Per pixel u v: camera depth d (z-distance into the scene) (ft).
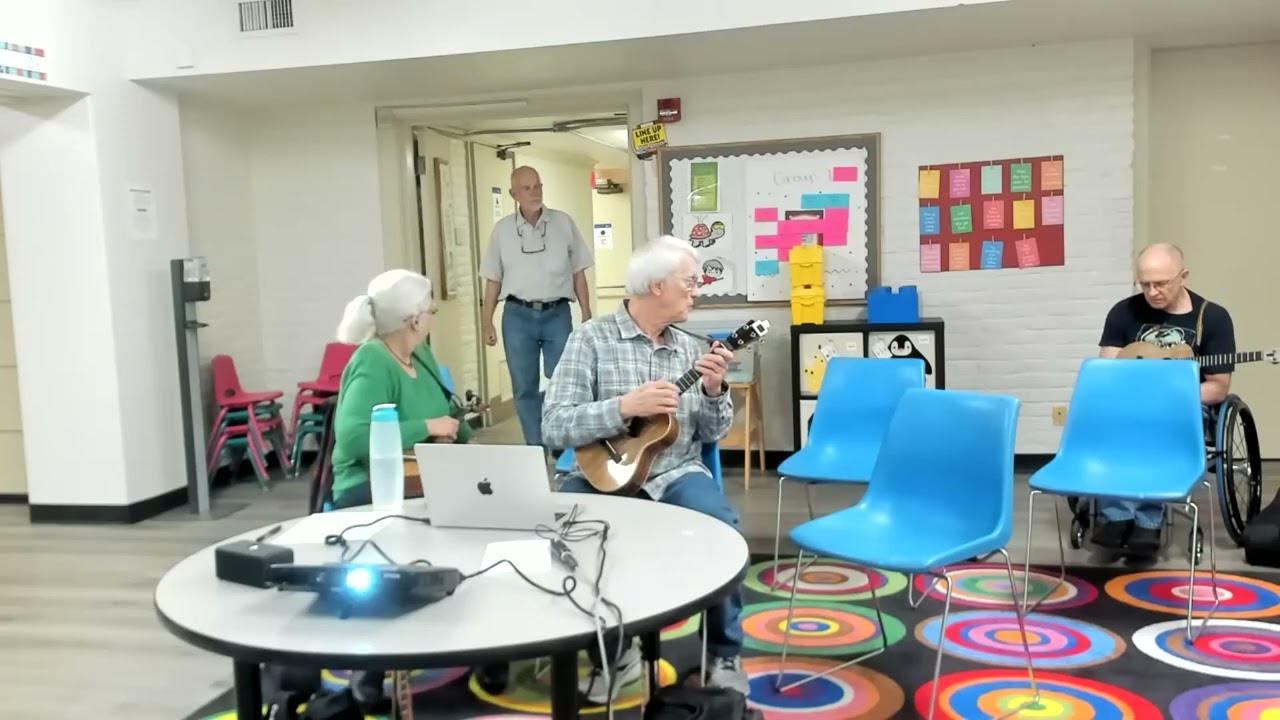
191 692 8.99
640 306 8.73
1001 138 16.25
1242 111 16.14
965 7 13.12
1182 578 11.04
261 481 17.48
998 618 10.07
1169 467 9.87
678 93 17.34
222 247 18.48
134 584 12.20
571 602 4.77
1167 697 8.11
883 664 9.04
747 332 8.61
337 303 19.44
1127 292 16.08
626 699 8.39
